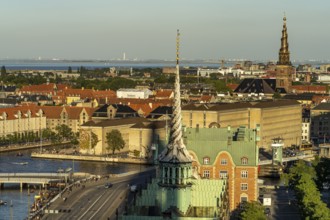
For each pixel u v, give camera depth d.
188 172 142.25
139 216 141.62
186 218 140.62
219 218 147.88
